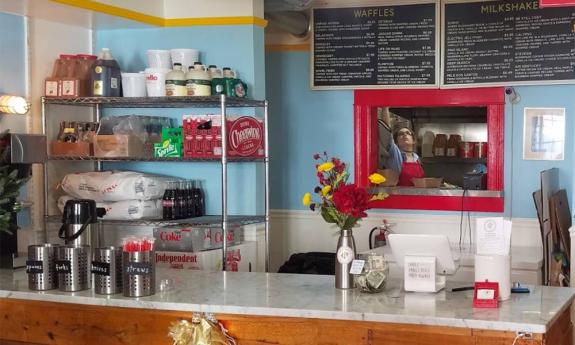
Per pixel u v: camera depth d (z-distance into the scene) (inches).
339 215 130.7
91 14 183.8
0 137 162.9
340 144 238.2
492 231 122.3
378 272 127.2
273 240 247.4
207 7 201.0
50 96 191.0
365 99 233.5
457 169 253.1
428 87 224.7
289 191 245.3
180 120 207.5
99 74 190.7
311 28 235.0
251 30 198.1
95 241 141.3
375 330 112.9
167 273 150.9
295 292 129.4
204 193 204.1
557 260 192.4
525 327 105.0
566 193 213.3
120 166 211.8
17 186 160.1
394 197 231.0
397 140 254.4
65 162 203.6
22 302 134.0
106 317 127.3
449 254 126.5
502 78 217.6
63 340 131.0
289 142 244.2
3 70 179.6
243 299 123.7
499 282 120.6
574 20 209.6
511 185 220.1
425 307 116.0
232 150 183.5
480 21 218.7
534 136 217.0
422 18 224.2
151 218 193.3
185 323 120.0
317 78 236.1
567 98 213.9
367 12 229.5
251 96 198.5
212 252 188.5
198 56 201.0
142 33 207.2
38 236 191.3
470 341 108.0
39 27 190.4
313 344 116.1
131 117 193.2
